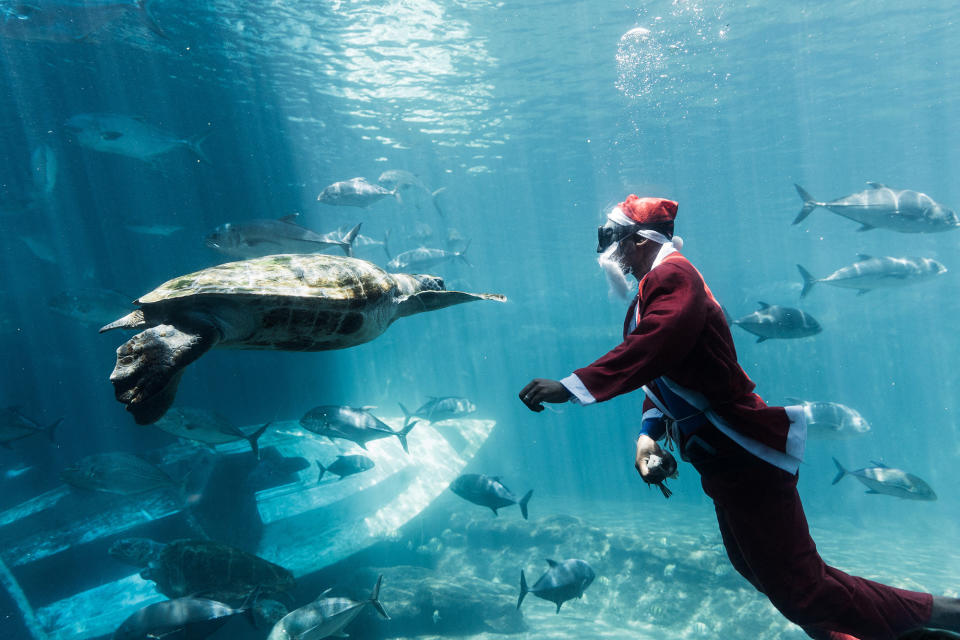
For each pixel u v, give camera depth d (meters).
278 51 16.16
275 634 6.25
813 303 38.09
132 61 15.16
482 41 16.72
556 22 16.06
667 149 25.23
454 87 19.33
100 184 18.03
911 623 1.87
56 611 8.91
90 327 18.11
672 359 1.65
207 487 11.27
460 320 34.06
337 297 2.22
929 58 18.25
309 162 23.23
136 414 1.76
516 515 19.28
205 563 7.91
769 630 10.24
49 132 16.72
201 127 18.11
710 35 16.97
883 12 16.02
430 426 17.77
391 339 28.88
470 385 32.34
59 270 19.14
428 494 14.20
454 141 23.77
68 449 16.98
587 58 18.02
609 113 21.73
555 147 24.88
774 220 36.22
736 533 1.93
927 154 26.53
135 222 14.52
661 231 2.07
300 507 11.69
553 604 12.58
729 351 1.87
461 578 12.05
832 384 30.72
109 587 9.51
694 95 20.45
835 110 21.77
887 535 20.02
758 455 1.82
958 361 30.59
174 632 6.57
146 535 10.55
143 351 1.83
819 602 1.83
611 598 12.27
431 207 32.34
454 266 48.88
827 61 18.45
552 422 34.59
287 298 2.11
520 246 43.47
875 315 32.84
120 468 8.60
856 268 10.55
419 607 10.45
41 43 13.80
